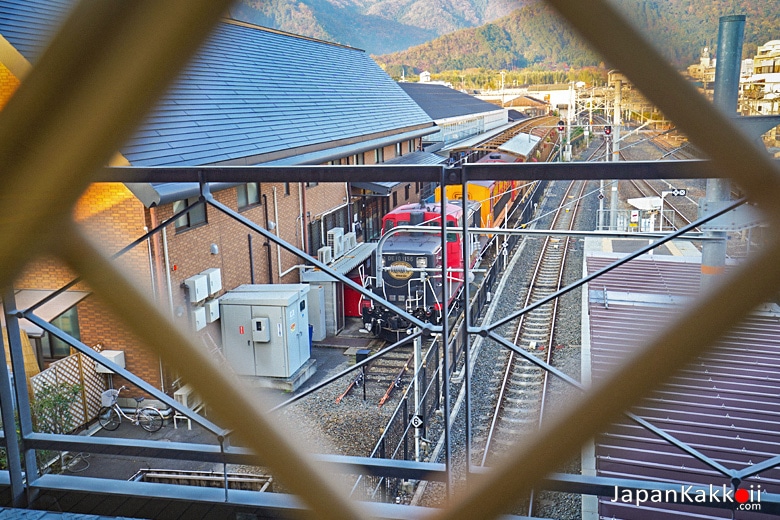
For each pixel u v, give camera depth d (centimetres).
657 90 58
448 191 1758
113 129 50
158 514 324
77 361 918
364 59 2686
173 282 996
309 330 1233
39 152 50
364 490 617
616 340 877
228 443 322
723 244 775
